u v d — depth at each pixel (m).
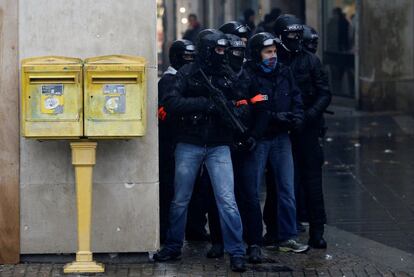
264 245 27.34
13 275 24.14
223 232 24.72
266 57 25.70
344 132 49.25
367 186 35.94
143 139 24.97
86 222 24.28
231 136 24.81
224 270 24.77
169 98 24.34
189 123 24.58
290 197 26.42
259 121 25.17
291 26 26.78
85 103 23.47
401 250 26.92
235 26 27.56
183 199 25.08
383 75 56.56
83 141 23.86
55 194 24.95
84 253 24.39
